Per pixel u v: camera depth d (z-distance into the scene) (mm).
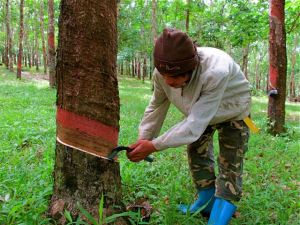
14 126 6883
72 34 2451
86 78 2465
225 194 2859
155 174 4078
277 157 5629
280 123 7949
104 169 2580
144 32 31125
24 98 11672
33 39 41438
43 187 3275
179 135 2398
